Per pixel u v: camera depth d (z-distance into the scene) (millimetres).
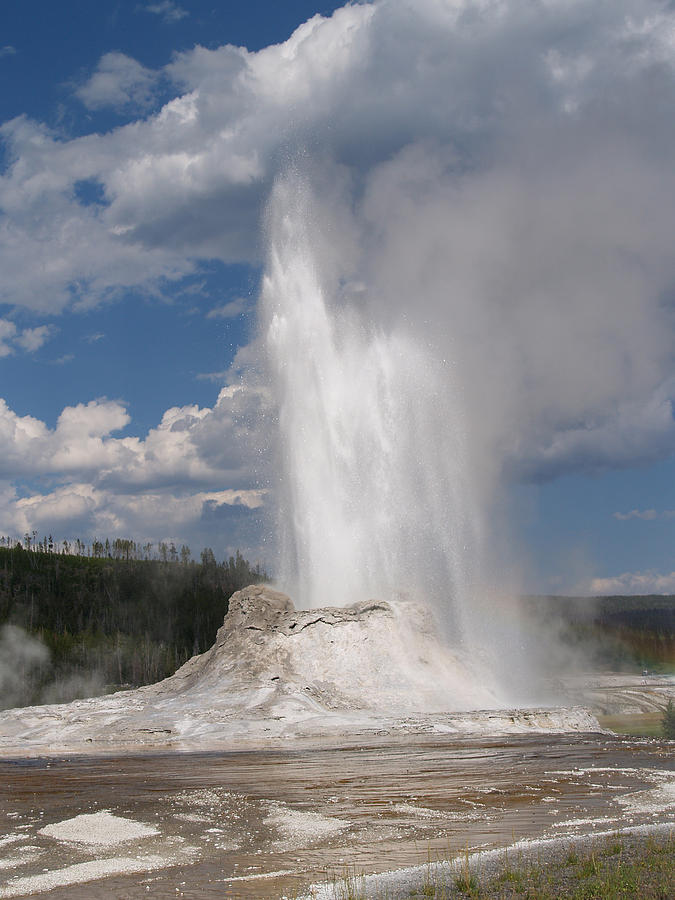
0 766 31672
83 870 16516
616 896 13375
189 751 34844
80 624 167250
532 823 20281
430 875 15484
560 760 30766
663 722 59906
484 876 15242
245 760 31531
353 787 25422
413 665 51281
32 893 15078
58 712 47062
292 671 49750
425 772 28141
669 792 24062
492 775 27453
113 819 20828
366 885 15031
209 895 14711
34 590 191500
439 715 43344
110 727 41531
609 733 40375
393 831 19734
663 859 15570
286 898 14336
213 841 18859
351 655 51031
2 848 18297
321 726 40344
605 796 23625
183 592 194625
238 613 55812
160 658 147250
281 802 23188
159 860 17328
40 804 23328
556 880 14578
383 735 38531
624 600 197125
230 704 44719
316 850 18094
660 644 131875
